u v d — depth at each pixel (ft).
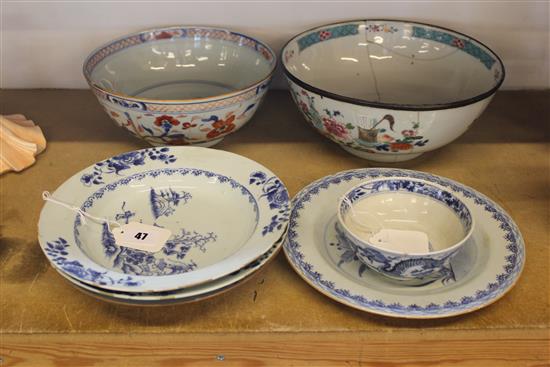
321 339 2.10
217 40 3.34
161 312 2.13
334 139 2.72
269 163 2.92
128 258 2.23
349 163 2.93
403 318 2.08
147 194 2.55
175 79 3.34
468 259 2.24
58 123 3.26
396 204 2.43
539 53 3.48
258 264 2.02
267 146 3.06
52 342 2.10
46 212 2.24
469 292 2.07
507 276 2.12
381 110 2.41
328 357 2.20
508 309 2.12
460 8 3.35
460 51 3.14
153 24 3.43
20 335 2.06
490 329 2.06
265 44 3.14
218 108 2.60
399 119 2.44
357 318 2.10
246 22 3.41
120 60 3.22
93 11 3.36
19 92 3.58
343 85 3.31
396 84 3.32
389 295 2.06
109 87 3.10
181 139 2.75
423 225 2.40
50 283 2.23
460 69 3.14
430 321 2.07
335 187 2.60
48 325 2.08
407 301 2.03
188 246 2.31
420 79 3.29
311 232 2.36
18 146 2.89
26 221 2.54
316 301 2.17
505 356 2.17
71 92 3.60
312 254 2.24
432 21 3.41
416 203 2.42
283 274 2.29
